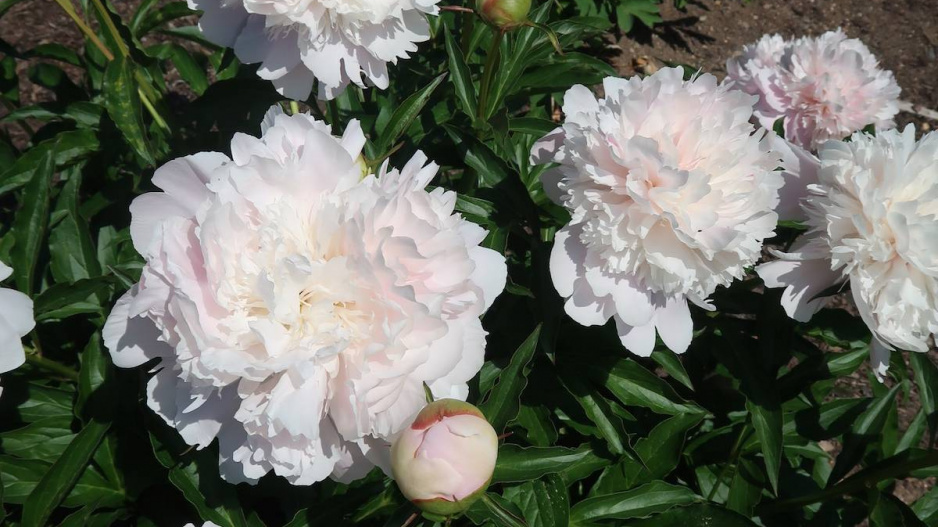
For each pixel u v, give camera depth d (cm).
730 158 44
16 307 37
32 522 45
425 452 35
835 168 46
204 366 34
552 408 57
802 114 70
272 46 47
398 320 35
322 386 36
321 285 36
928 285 45
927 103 112
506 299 57
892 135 48
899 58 118
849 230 46
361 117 63
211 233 35
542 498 49
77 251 55
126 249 57
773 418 53
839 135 70
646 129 45
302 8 44
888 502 49
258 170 36
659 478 53
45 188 50
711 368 69
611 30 116
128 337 38
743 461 58
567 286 45
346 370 36
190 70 72
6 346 37
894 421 61
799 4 126
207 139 64
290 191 37
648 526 53
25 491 49
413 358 36
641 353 45
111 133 60
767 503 59
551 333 51
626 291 45
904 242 44
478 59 71
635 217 43
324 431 38
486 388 52
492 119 56
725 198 44
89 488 51
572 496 59
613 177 43
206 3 48
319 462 38
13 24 101
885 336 46
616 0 105
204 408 38
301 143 39
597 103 48
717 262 44
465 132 53
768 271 48
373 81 48
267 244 36
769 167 45
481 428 36
